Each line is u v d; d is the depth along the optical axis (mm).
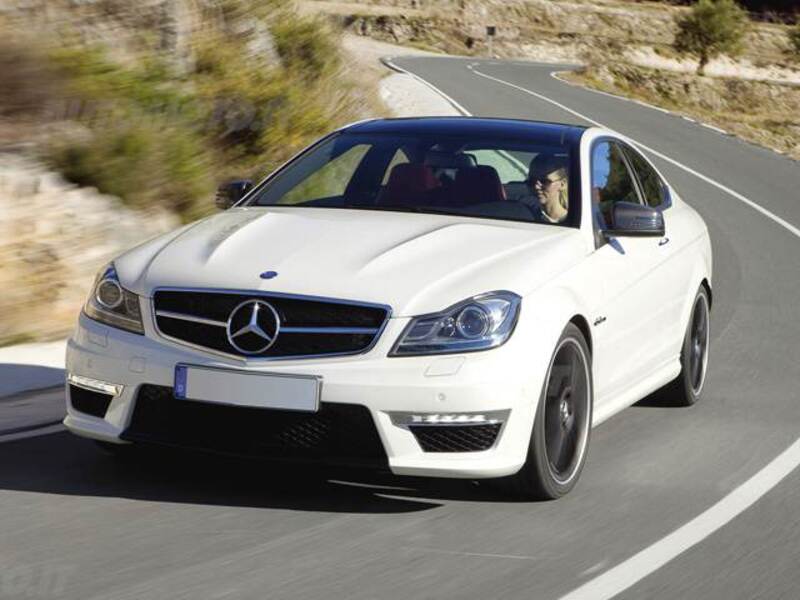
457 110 34469
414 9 111188
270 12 20844
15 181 12688
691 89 87562
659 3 135875
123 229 13148
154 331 6391
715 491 7070
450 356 6156
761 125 77375
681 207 9516
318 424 6156
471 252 6719
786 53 121125
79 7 17062
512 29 100375
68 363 6680
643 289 7945
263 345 6215
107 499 6379
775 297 14844
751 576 5664
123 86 16062
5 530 5848
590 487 7047
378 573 5434
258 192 7965
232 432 6246
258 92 17891
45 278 11766
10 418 8086
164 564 5430
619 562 5766
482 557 5730
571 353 6812
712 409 9203
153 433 6391
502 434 6258
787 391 9922
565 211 7477
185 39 18219
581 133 8195
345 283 6293
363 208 7562
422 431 6180
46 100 14281
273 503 6410
